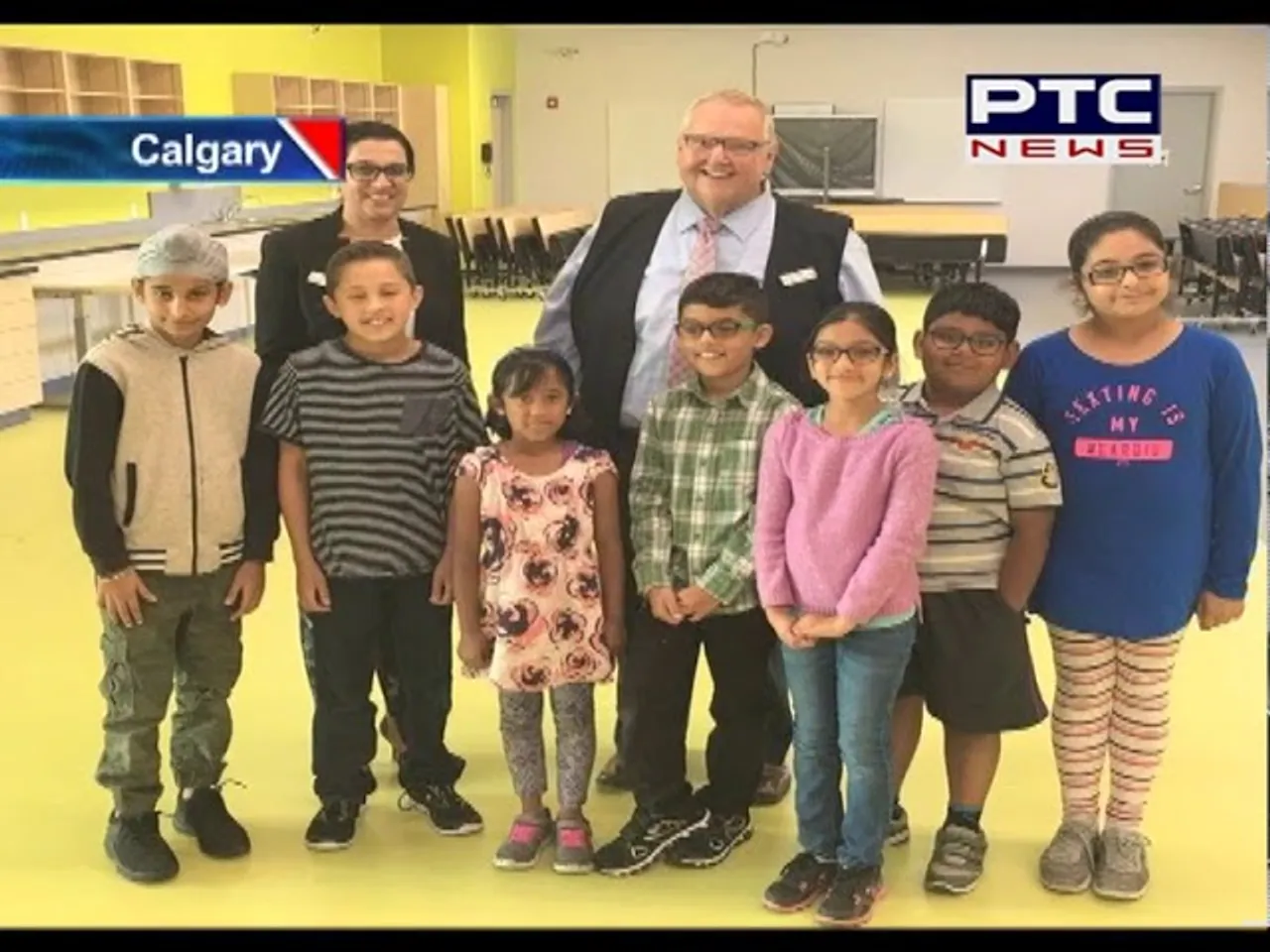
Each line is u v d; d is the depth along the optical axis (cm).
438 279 277
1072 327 244
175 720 263
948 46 1609
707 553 241
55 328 814
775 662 263
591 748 256
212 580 249
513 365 241
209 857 259
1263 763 303
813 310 258
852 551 221
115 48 992
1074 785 252
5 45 843
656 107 1695
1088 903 244
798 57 1647
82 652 375
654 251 264
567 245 1330
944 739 291
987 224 1288
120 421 238
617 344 266
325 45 1373
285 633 391
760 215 260
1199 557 236
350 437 247
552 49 1695
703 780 294
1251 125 1599
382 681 287
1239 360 231
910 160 1641
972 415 232
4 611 410
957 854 248
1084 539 236
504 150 1728
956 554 233
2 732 320
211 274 239
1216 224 1190
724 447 241
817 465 224
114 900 243
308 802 285
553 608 244
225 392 246
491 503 244
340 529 248
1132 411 229
